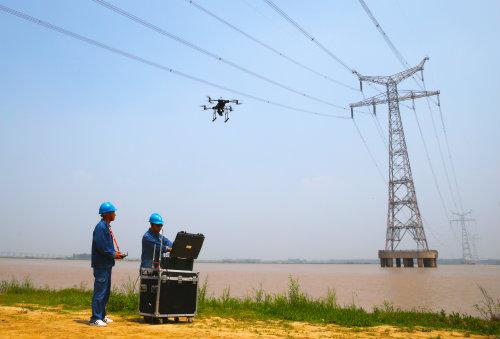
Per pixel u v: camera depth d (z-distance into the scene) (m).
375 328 11.90
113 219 11.22
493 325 12.59
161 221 11.88
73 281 52.28
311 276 97.25
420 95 105.94
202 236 11.91
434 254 139.00
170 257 11.58
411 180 128.50
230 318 13.11
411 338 10.23
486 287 54.06
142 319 12.10
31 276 66.31
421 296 39.91
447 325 12.70
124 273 85.56
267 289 46.34
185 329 10.38
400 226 135.12
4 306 14.69
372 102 106.38
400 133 125.25
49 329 9.56
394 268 152.50
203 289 17.23
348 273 125.75
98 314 10.68
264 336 9.81
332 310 15.35
